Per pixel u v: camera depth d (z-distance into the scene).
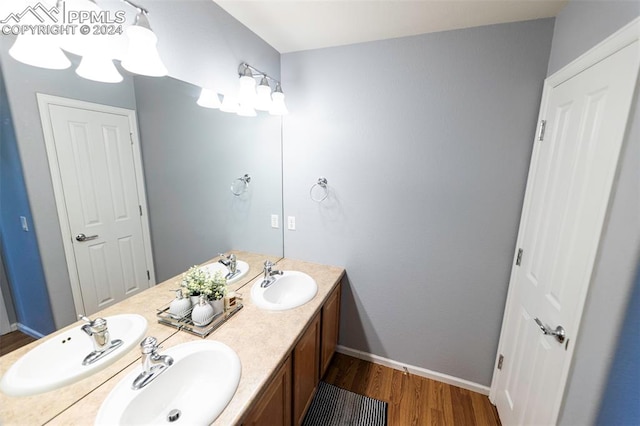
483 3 1.30
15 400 0.81
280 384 1.21
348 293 2.15
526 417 1.38
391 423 1.70
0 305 0.79
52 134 0.88
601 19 1.02
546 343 1.25
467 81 1.60
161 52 1.18
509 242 1.68
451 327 1.92
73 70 0.91
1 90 0.75
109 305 1.12
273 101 1.77
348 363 2.19
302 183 2.11
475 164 1.66
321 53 1.88
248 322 1.39
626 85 0.86
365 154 1.90
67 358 0.95
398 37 1.69
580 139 1.11
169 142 1.33
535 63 1.46
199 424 0.82
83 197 1.00
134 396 0.90
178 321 1.29
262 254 2.15
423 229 1.86
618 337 0.84
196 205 1.54
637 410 0.77
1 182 0.77
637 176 0.80
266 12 1.46
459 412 1.78
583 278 1.01
